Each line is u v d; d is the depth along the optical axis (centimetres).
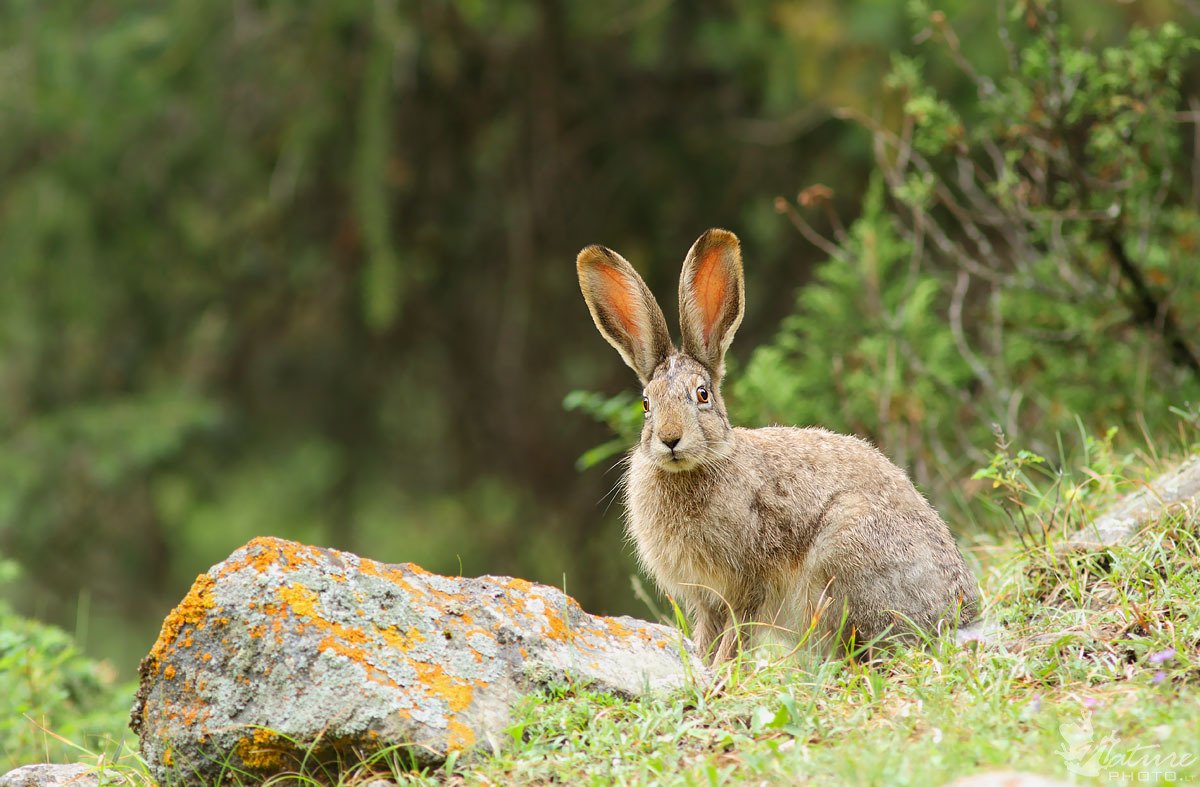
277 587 731
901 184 1316
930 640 808
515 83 1994
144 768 747
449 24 1803
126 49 1723
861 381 1289
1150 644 754
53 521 1917
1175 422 1197
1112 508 963
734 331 934
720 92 1994
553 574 2170
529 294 2045
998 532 1100
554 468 2214
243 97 1864
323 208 2008
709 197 2014
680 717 716
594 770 664
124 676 2073
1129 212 1250
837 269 1377
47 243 1831
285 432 2173
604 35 1891
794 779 622
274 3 1720
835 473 903
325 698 702
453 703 710
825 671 762
